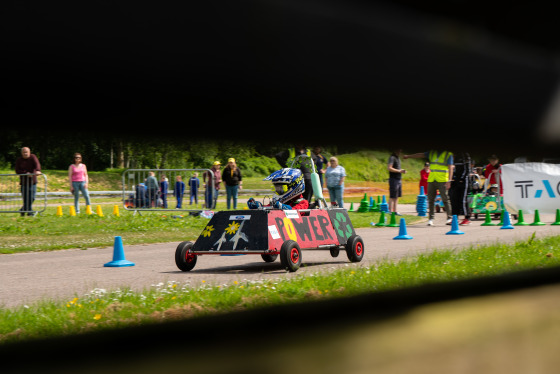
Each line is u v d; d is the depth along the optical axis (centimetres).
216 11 79
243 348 186
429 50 104
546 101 125
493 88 115
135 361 184
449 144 119
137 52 73
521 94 120
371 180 2891
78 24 67
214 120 86
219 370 164
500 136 124
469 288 289
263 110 92
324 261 822
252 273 706
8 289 599
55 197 2162
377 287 435
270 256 820
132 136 78
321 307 273
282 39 88
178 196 1936
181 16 76
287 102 94
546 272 315
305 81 93
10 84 64
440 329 192
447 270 536
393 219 1591
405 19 101
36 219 1573
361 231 1432
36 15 64
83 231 1366
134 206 1923
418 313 224
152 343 211
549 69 122
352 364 156
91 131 73
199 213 1808
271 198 738
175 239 1242
